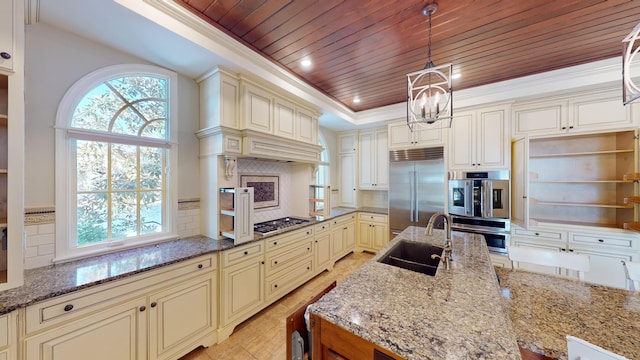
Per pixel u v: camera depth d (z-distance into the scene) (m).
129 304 1.46
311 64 2.50
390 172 3.95
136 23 1.56
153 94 2.15
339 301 1.05
